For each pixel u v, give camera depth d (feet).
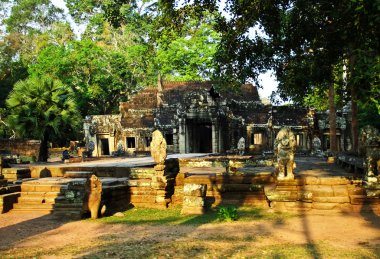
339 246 24.29
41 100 87.45
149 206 41.60
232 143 113.19
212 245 25.17
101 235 29.25
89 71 150.20
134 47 152.66
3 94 144.46
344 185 37.27
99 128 134.92
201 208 37.17
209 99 112.27
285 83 49.52
